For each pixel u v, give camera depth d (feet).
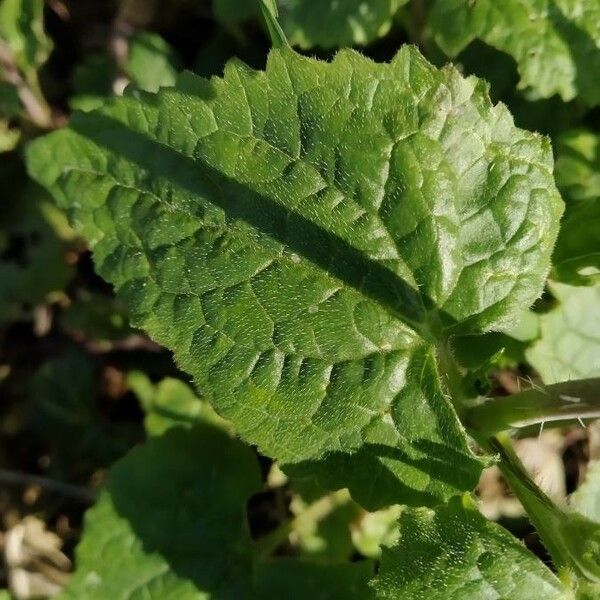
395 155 0.57
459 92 0.56
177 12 0.89
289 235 0.58
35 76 0.86
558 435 0.84
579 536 0.52
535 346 0.72
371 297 0.59
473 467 0.57
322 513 0.77
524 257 0.58
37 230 0.85
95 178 0.59
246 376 0.58
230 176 0.58
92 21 0.92
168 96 0.58
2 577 0.86
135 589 0.69
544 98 0.77
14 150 0.86
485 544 0.53
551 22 0.71
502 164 0.57
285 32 0.75
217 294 0.58
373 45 0.83
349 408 0.58
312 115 0.57
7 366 0.90
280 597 0.70
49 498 0.87
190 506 0.72
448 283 0.59
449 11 0.72
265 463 0.81
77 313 0.86
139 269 0.58
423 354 0.59
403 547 0.54
